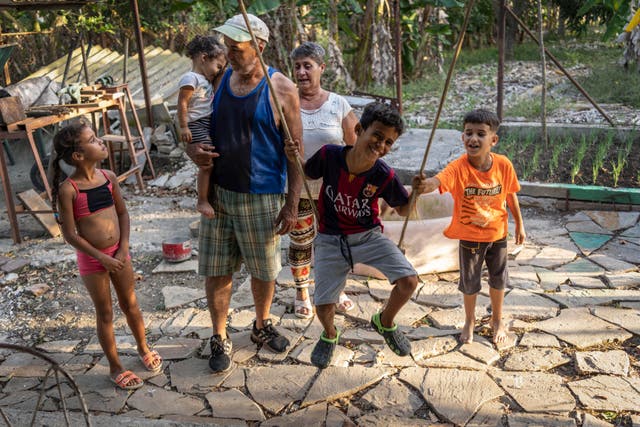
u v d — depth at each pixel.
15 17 11.92
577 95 11.09
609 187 6.27
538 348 3.91
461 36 2.70
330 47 11.34
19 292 5.16
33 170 7.81
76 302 4.97
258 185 3.54
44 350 4.23
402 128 2.98
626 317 4.21
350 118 4.09
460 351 3.92
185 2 9.80
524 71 13.82
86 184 3.39
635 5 9.25
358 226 3.28
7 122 6.00
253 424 3.34
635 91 10.59
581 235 5.64
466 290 3.89
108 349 3.68
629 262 5.07
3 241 6.32
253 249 3.68
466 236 3.76
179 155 8.54
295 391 3.59
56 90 8.88
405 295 3.17
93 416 3.35
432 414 3.36
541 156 7.52
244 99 3.42
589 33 20.61
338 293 3.31
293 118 3.52
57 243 6.19
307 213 4.18
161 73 11.05
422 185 3.10
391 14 12.59
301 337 4.17
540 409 3.33
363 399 3.51
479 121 3.53
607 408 3.31
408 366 3.79
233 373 3.80
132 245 5.95
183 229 6.39
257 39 3.34
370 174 3.12
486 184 3.66
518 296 4.55
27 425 3.28
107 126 8.06
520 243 3.96
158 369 3.87
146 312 4.70
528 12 18.27
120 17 12.72
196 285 5.12
